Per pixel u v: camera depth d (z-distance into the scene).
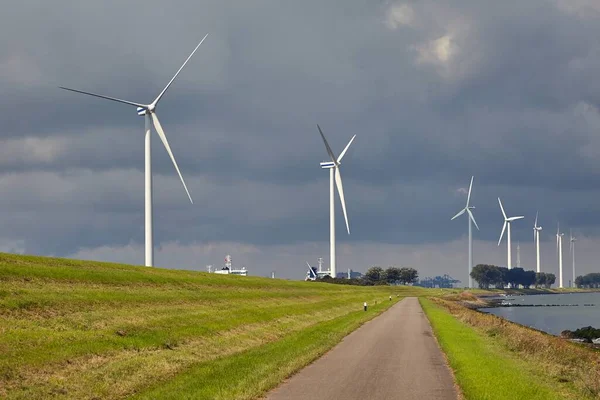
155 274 56.72
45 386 19.08
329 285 134.00
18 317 27.30
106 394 19.28
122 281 46.34
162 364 24.34
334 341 36.47
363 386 21.19
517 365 27.30
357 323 52.22
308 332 40.94
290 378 22.89
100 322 30.02
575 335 61.31
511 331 41.66
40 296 32.03
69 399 18.28
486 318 56.34
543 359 30.11
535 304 176.25
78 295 35.22
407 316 64.19
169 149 73.69
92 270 46.75
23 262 41.72
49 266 42.88
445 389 20.64
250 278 91.25
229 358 27.59
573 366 28.77
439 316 62.88
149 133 72.06
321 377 23.16
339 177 138.88
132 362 23.67
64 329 27.02
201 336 32.78
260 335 38.12
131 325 30.97
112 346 25.84
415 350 32.53
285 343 33.88
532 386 20.91
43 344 23.58
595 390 21.84
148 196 71.19
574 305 170.88
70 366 21.80
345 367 25.91
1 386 18.44
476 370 23.86
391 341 37.41
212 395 18.69
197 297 49.03
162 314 36.62
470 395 18.88
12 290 31.67
